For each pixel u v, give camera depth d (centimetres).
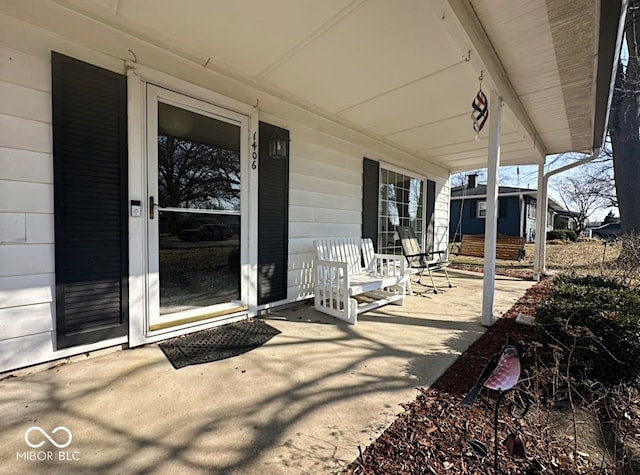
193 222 264
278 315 323
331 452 129
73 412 153
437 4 182
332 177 406
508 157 600
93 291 211
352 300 298
